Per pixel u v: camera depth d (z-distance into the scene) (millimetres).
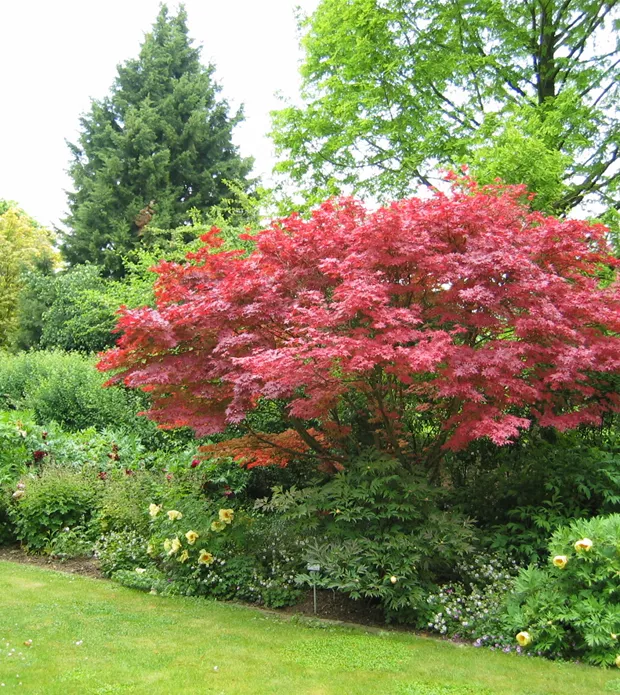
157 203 24156
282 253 6613
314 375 5840
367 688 4191
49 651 4715
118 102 25891
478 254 5961
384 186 14805
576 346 6211
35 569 7266
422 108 14477
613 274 8344
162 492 7797
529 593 5199
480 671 4488
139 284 15328
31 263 25141
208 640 5090
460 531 5898
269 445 7438
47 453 9594
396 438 7273
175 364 6230
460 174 10977
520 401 6383
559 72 14102
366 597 6105
